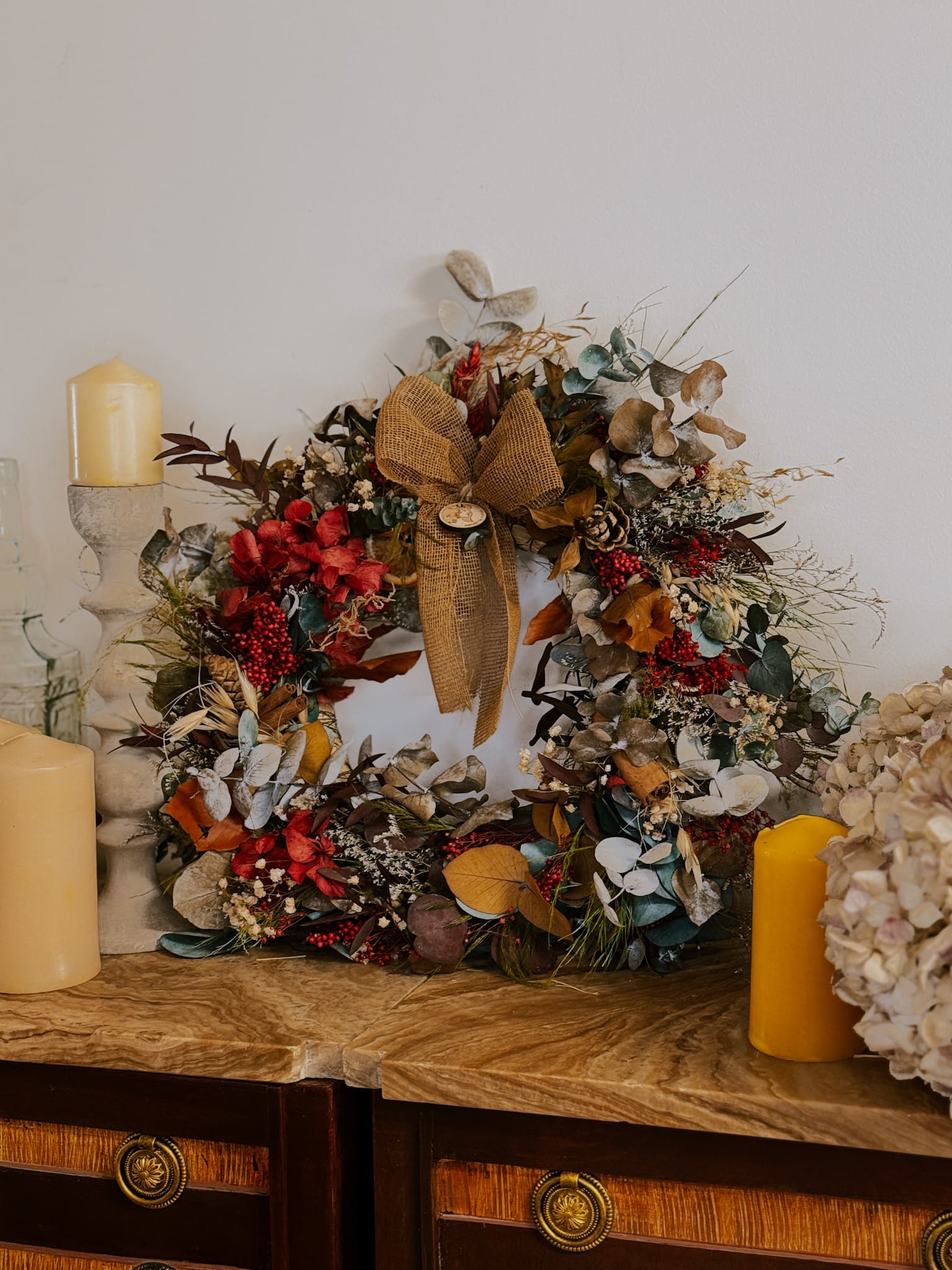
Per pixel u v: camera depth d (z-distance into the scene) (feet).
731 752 2.98
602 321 3.32
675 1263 2.46
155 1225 2.76
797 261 3.19
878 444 3.19
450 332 3.32
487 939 3.15
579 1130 2.48
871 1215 2.35
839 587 3.25
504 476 2.95
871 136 3.12
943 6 3.04
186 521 3.64
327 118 3.45
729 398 3.26
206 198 3.57
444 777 3.24
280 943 3.29
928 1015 2.16
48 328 3.73
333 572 3.08
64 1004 2.86
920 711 2.60
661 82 3.22
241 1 3.48
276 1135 2.63
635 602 2.91
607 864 2.88
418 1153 2.58
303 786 3.16
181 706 3.19
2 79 3.68
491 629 3.12
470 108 3.35
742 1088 2.36
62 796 2.93
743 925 3.17
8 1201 2.85
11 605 3.64
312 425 3.55
